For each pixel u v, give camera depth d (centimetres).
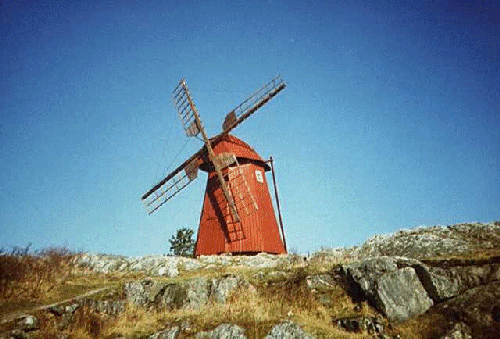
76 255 2552
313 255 2423
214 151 3158
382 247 2219
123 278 2155
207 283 1831
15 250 1914
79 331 1434
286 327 1384
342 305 1666
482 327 1281
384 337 1380
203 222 3111
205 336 1395
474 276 1507
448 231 2209
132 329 1492
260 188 3134
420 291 1538
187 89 3262
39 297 1664
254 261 2431
